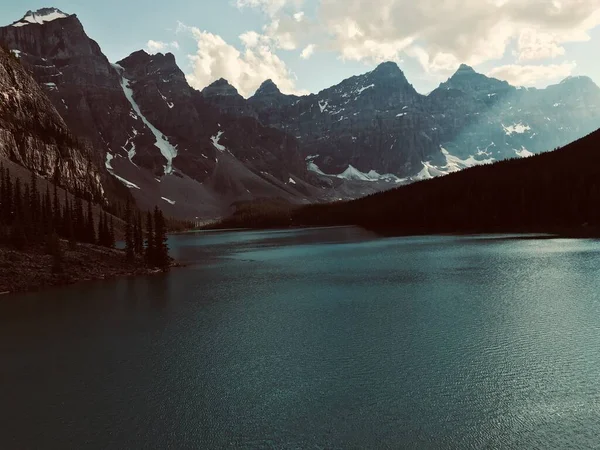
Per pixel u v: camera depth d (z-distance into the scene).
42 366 46.03
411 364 42.88
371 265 112.25
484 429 31.53
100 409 36.41
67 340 54.69
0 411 36.66
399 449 29.72
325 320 60.00
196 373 43.09
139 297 80.69
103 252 122.06
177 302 75.75
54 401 38.09
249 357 46.81
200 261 144.00
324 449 30.00
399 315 60.38
